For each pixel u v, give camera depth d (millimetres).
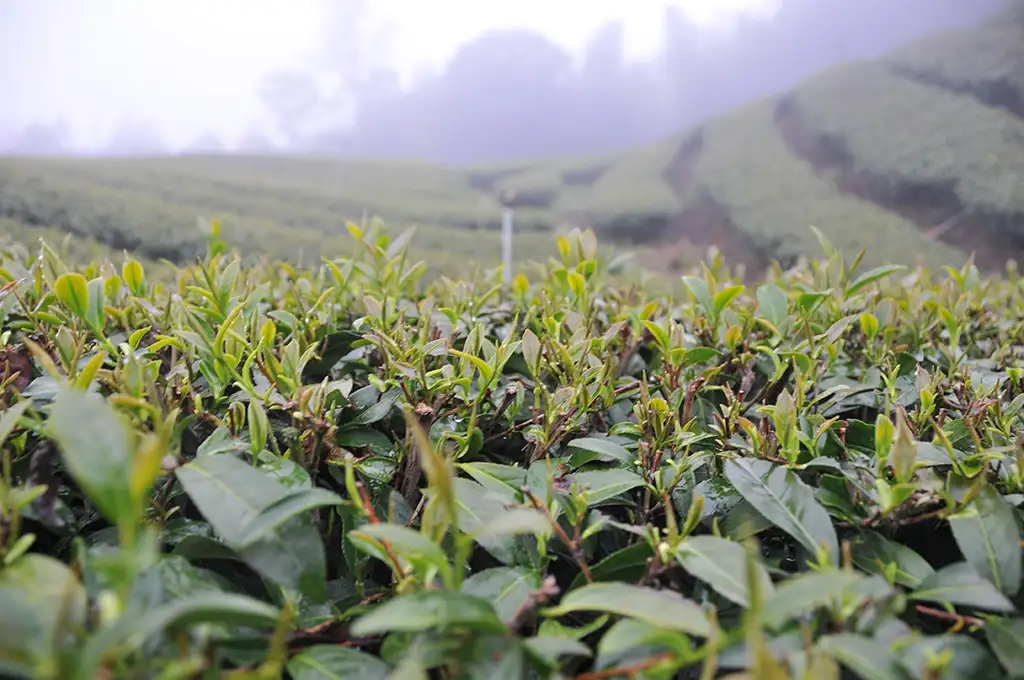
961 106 20375
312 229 17516
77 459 551
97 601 733
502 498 1003
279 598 867
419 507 1036
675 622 681
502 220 23016
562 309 1698
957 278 2072
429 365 1395
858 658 689
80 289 1128
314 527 856
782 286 2365
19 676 593
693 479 1156
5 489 819
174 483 1062
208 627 641
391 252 1965
